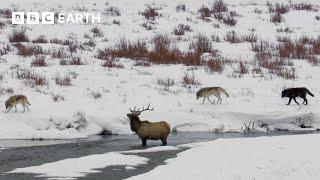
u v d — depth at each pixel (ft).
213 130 210.38
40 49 319.06
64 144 183.42
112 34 366.84
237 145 152.76
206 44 333.62
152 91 252.21
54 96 235.61
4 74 268.62
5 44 331.16
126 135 204.23
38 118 208.33
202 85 266.16
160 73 286.46
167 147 170.60
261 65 303.27
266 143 150.51
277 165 121.39
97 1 461.37
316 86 265.54
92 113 214.48
